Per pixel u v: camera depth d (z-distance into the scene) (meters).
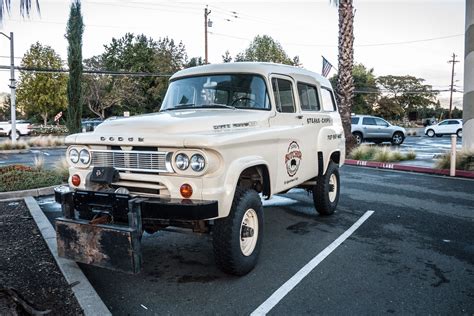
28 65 40.84
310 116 5.99
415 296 3.79
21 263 4.44
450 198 8.31
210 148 3.59
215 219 4.03
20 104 43.09
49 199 8.04
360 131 24.48
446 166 12.13
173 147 3.69
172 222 4.02
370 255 4.91
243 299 3.74
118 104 48.44
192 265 4.61
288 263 4.64
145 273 4.38
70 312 3.37
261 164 4.43
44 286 3.87
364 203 7.88
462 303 3.65
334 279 4.19
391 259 4.77
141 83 51.91
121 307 3.61
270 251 5.05
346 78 15.91
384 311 3.50
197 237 5.65
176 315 3.46
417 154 17.47
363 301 3.69
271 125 4.93
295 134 5.34
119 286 4.05
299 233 5.85
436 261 4.71
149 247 5.24
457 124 35.78
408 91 67.94
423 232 5.90
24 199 7.78
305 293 3.86
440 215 6.89
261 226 4.46
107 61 55.06
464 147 12.91
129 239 3.52
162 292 3.91
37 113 49.44
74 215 4.06
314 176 6.25
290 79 5.59
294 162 5.36
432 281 4.14
